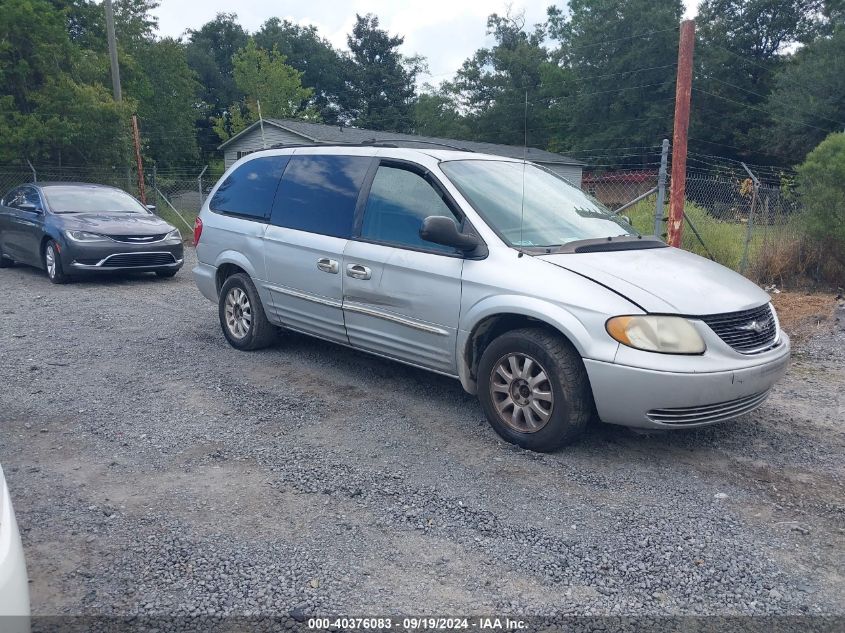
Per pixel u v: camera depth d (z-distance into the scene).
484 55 35.91
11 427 4.79
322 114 61.44
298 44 67.00
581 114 39.25
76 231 10.27
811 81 37.50
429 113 46.28
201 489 3.92
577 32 44.69
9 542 2.27
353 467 4.20
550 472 4.15
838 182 10.31
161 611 2.88
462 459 4.32
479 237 4.66
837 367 6.64
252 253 6.27
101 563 3.21
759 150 39.97
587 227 5.12
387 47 59.22
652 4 38.38
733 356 4.10
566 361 4.18
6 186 18.66
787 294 10.23
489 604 2.94
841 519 3.69
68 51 20.11
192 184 21.62
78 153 19.66
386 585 3.06
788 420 5.14
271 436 4.66
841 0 42.44
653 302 4.06
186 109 44.97
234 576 3.12
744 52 44.19
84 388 5.59
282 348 6.73
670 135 38.25
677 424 4.06
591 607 2.93
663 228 11.93
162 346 6.84
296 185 6.07
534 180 5.55
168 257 10.95
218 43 68.00
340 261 5.41
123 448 4.46
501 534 3.47
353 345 5.54
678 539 3.44
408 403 5.29
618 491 3.93
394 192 5.26
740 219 12.65
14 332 7.40
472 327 4.57
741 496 3.91
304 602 2.94
